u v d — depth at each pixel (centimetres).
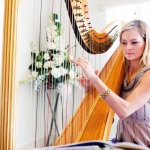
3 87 78
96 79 99
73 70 184
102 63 184
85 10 133
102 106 127
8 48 77
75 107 178
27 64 212
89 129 114
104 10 242
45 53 211
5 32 77
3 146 77
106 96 96
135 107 97
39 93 214
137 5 233
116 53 163
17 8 78
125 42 116
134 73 115
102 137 108
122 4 231
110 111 120
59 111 213
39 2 218
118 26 164
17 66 80
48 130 204
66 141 113
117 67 140
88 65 104
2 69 78
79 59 108
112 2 234
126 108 94
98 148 56
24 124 204
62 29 199
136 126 108
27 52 211
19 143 200
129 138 110
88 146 56
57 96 216
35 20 218
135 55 113
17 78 80
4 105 77
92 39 144
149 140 106
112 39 163
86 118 123
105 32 157
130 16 241
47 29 213
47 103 216
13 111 79
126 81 118
